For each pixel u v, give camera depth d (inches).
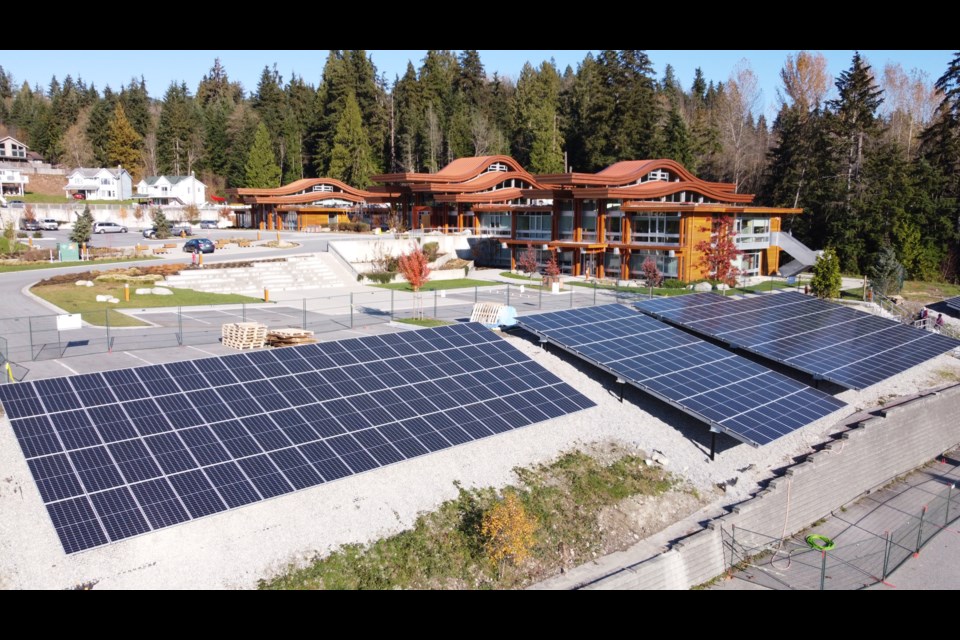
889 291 2586.1
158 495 691.4
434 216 3494.1
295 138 5221.5
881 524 1090.7
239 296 1967.3
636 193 2598.4
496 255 3218.5
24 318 1446.9
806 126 3592.5
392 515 821.2
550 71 5565.9
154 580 681.0
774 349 1423.5
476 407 983.6
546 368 1202.6
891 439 1282.0
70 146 5728.3
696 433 1152.8
